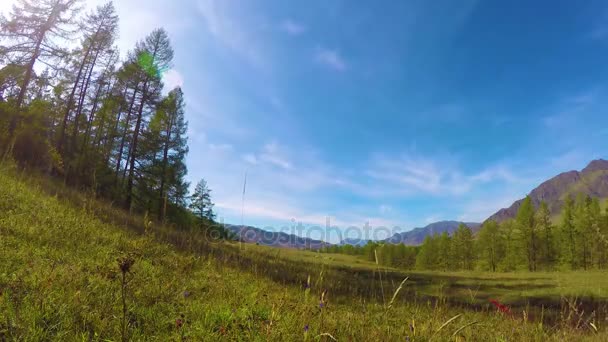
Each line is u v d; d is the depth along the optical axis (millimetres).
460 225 67188
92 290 4098
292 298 6168
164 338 3289
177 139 34375
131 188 28484
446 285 17234
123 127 31609
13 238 5938
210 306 4484
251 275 9516
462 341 4582
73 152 28281
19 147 21531
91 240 7637
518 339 5547
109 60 31188
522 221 58844
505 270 59281
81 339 2863
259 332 3570
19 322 2863
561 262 54469
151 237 9375
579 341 5207
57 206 10156
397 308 7781
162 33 31188
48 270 4516
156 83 30828
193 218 31453
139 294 4539
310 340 3344
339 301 7434
